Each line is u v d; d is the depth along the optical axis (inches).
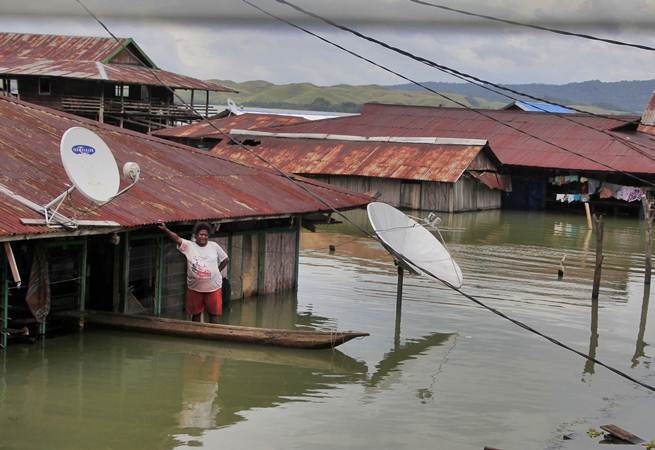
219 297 641.6
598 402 533.6
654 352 650.8
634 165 1686.8
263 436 452.1
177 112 2046.0
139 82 1903.3
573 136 1847.9
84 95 1916.8
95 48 2032.5
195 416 476.7
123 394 504.7
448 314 739.4
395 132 1941.4
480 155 1710.1
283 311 727.1
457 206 1637.6
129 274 644.1
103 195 541.6
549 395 541.3
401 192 1648.6
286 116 2176.4
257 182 780.0
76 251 609.0
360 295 801.6
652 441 464.1
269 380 545.6
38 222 515.8
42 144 660.1
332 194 832.9
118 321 615.2
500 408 512.7
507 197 1791.3
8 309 572.4
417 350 626.5
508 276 930.1
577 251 1157.1
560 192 1776.6
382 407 505.0
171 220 607.5
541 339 671.8
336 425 473.1
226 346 610.5
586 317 750.5
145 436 444.5
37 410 470.6
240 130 1887.3
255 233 754.2
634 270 1011.9
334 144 1781.5
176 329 609.6
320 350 609.9
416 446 448.5
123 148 730.2
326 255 1031.6
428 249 733.3
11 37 2103.8
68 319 613.3
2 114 693.3
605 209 1742.1
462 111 2043.6
